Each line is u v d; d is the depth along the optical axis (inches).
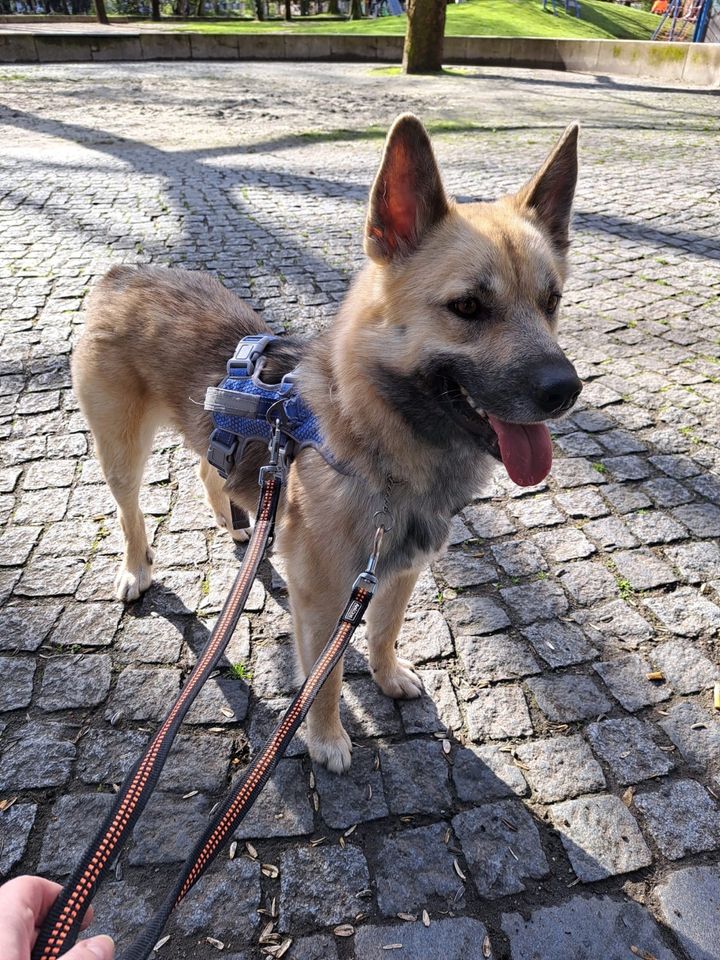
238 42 331.3
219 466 37.7
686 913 28.3
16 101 208.5
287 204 112.2
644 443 56.2
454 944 27.5
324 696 33.4
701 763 33.8
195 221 103.1
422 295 30.4
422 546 33.7
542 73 288.8
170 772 33.8
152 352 39.9
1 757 33.8
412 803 32.5
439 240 31.0
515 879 29.5
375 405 31.0
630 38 403.5
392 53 328.8
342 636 28.3
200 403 38.3
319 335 36.4
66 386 62.9
